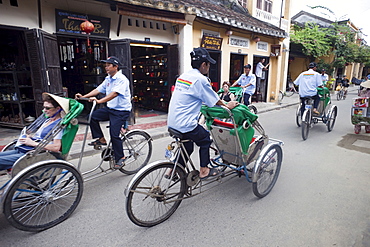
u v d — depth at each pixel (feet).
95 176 10.84
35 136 8.86
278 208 9.31
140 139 13.04
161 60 27.86
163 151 15.78
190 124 8.00
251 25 31.78
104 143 11.34
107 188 10.93
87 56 25.12
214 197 10.18
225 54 31.22
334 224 8.30
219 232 7.97
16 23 16.57
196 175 8.99
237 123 9.08
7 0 15.99
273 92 41.45
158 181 8.29
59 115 8.96
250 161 10.21
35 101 18.35
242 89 23.00
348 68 88.63
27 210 8.14
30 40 16.98
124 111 11.14
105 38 20.80
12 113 20.83
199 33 27.55
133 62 32.35
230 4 40.04
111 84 10.89
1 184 10.94
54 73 18.20
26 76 20.42
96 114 10.95
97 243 7.49
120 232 8.01
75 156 14.42
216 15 26.63
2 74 19.79
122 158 11.30
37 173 7.66
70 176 9.21
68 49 21.50
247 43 34.37
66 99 8.73
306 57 59.62
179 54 25.61
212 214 8.97
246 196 10.25
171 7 21.84
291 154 15.19
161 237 7.75
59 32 18.33
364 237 7.63
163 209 9.12
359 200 9.80
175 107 7.98
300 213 8.96
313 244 7.36
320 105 19.93
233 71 36.94
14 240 7.61
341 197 10.05
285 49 45.68
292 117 28.02
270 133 20.30
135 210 8.87
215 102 8.13
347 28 59.98
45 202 8.32
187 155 8.63
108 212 9.11
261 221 8.52
